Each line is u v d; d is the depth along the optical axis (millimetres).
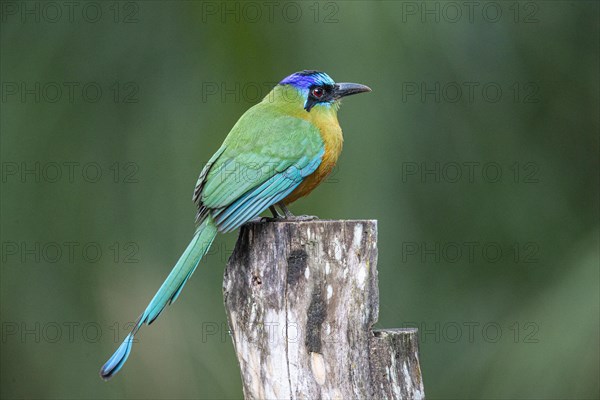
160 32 13188
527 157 14148
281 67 12758
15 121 13164
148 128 13141
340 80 12695
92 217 13320
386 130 12977
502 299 14102
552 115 14188
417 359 8867
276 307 8750
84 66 13242
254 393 8844
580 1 14109
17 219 13297
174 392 13203
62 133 13227
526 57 13938
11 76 13164
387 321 13875
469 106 13547
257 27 12828
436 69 13133
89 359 13508
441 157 13555
